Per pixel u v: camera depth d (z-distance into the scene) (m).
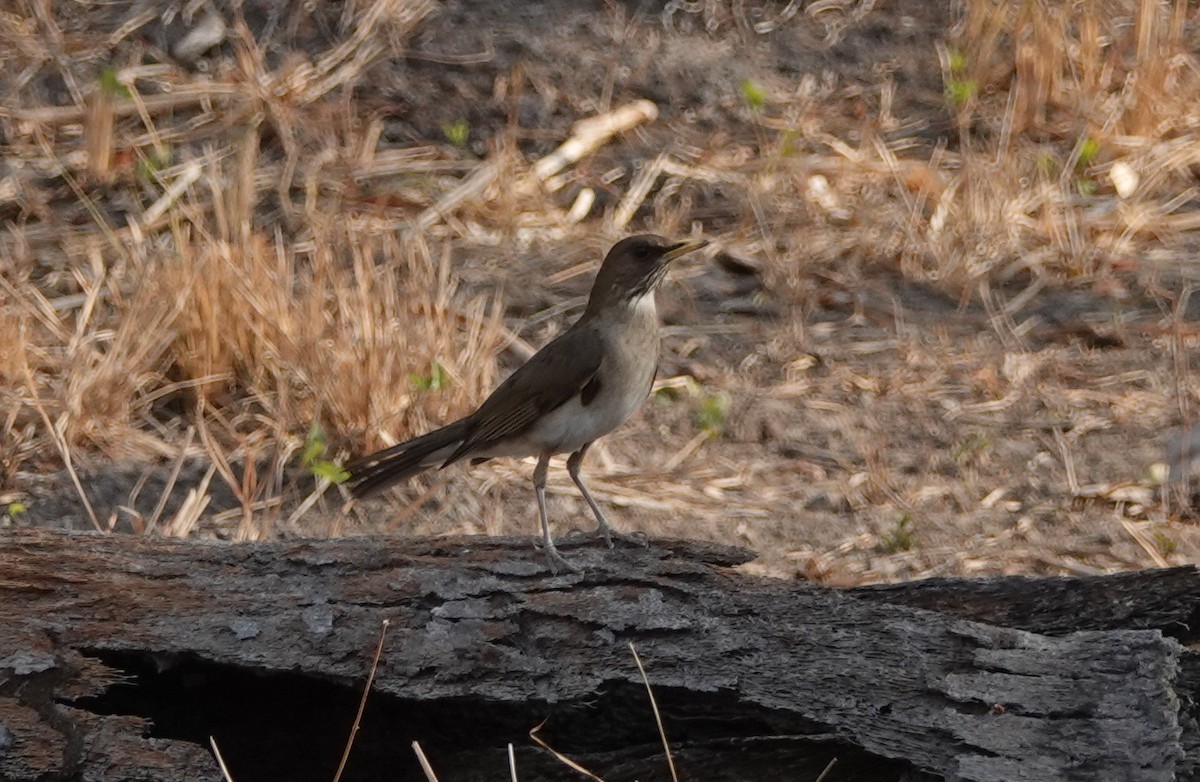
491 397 9.85
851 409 13.52
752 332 14.53
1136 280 15.22
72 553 7.94
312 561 8.01
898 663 7.58
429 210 15.62
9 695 7.38
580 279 14.98
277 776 8.08
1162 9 18.86
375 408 12.52
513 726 7.86
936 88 17.81
